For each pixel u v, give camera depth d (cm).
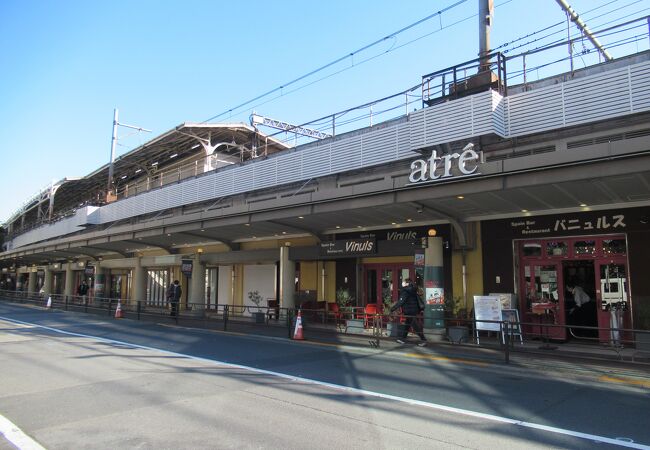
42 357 1100
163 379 861
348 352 1213
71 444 517
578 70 1311
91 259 3794
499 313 1338
